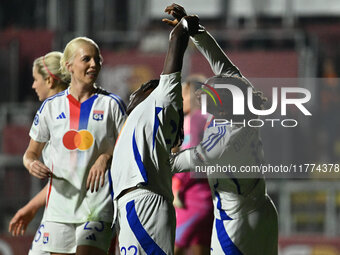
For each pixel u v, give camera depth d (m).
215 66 16.30
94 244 15.87
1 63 49.06
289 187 38.47
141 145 13.61
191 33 14.54
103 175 15.73
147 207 13.45
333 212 38.78
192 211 20.91
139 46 51.31
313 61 48.38
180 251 21.19
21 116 46.53
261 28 51.12
